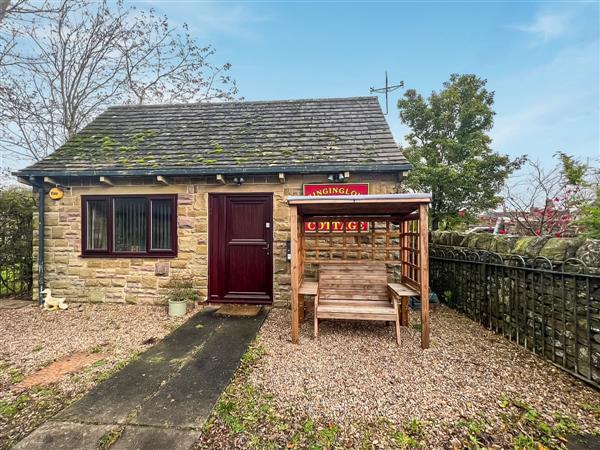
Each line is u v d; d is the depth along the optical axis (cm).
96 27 985
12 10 729
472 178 1132
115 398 266
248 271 584
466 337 414
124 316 516
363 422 234
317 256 528
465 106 1230
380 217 518
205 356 354
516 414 243
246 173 550
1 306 580
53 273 602
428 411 247
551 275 329
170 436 218
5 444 209
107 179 567
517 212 757
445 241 625
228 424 230
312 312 530
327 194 557
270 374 309
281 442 213
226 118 729
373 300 479
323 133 638
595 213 403
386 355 355
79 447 207
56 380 299
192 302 565
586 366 289
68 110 1027
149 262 590
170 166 557
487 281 455
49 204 601
